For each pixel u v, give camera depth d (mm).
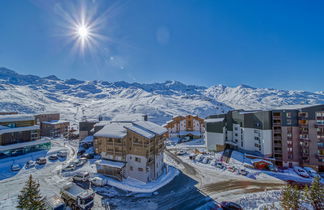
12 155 43750
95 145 48125
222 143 50594
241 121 48938
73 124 117875
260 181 31875
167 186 29844
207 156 46812
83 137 61688
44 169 35781
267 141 42062
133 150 31859
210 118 59219
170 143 66062
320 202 20984
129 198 25625
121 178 30953
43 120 80062
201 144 64812
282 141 40750
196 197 26172
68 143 62312
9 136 44219
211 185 30188
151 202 24672
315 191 21422
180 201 25016
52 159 42125
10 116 48312
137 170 31438
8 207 21359
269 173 35500
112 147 33094
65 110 180875
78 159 40844
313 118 38625
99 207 23031
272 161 40594
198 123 81375
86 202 21672
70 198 22859
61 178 31516
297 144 40062
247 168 38188
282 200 22359
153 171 32688
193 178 33125
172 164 41281
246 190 28469
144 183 30375
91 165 38406
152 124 39344
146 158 30656
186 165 40562
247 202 24797
